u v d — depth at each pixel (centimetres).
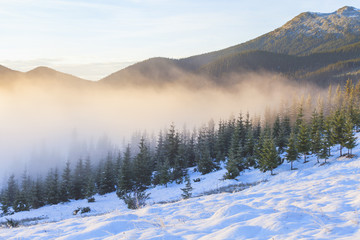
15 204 4650
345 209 634
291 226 473
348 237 388
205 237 471
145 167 5359
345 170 2252
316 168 3316
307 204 771
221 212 676
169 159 6481
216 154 6419
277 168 4122
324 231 428
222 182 3900
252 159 4800
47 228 817
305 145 4075
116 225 639
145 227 625
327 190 1079
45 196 5306
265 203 891
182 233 523
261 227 484
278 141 5578
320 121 5972
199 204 1054
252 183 3334
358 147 3894
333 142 3622
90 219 891
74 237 577
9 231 897
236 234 455
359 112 5753
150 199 3506
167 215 854
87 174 6159
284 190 1265
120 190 4697
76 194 5584
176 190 4022
